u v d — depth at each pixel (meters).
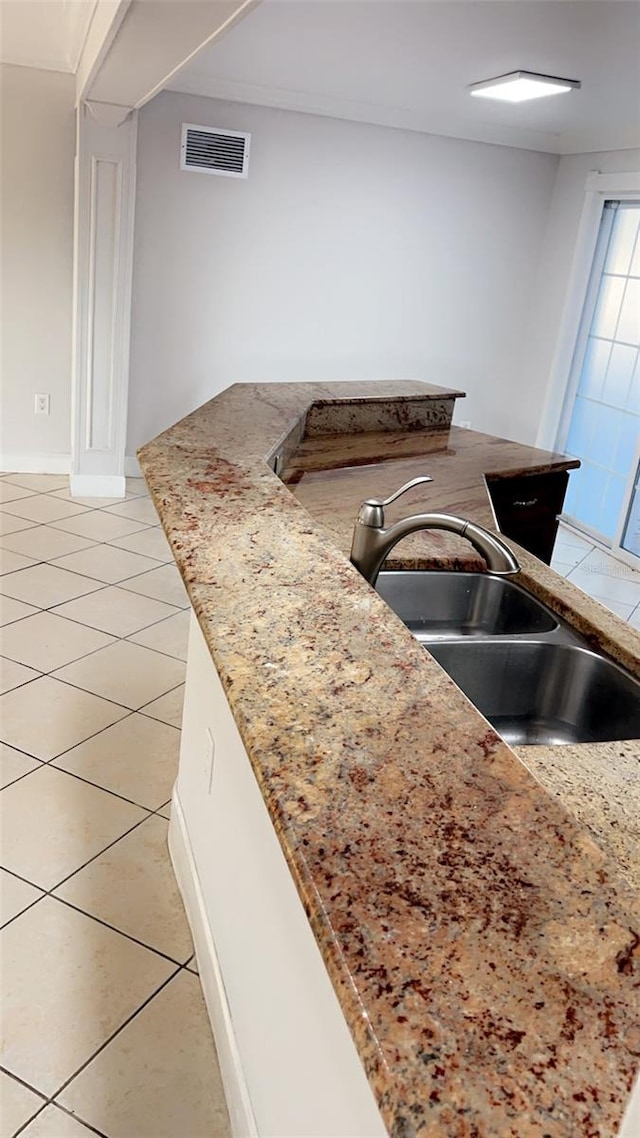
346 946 0.67
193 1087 1.69
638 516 5.41
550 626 1.91
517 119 5.11
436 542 2.32
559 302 5.86
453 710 1.04
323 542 1.58
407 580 2.15
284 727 0.97
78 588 3.80
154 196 4.93
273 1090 1.27
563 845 0.81
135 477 5.43
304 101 4.96
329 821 0.81
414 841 0.79
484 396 6.24
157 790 2.55
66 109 4.60
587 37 3.18
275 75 4.51
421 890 0.73
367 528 1.64
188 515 1.66
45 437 5.19
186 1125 1.61
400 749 0.94
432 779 0.89
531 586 2.08
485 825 0.83
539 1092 0.56
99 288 4.57
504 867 0.77
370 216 5.44
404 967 0.65
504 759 0.94
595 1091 0.56
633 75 3.64
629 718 1.64
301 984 1.10
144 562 4.17
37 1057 1.71
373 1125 0.80
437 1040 0.59
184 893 2.12
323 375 5.68
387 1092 0.56
